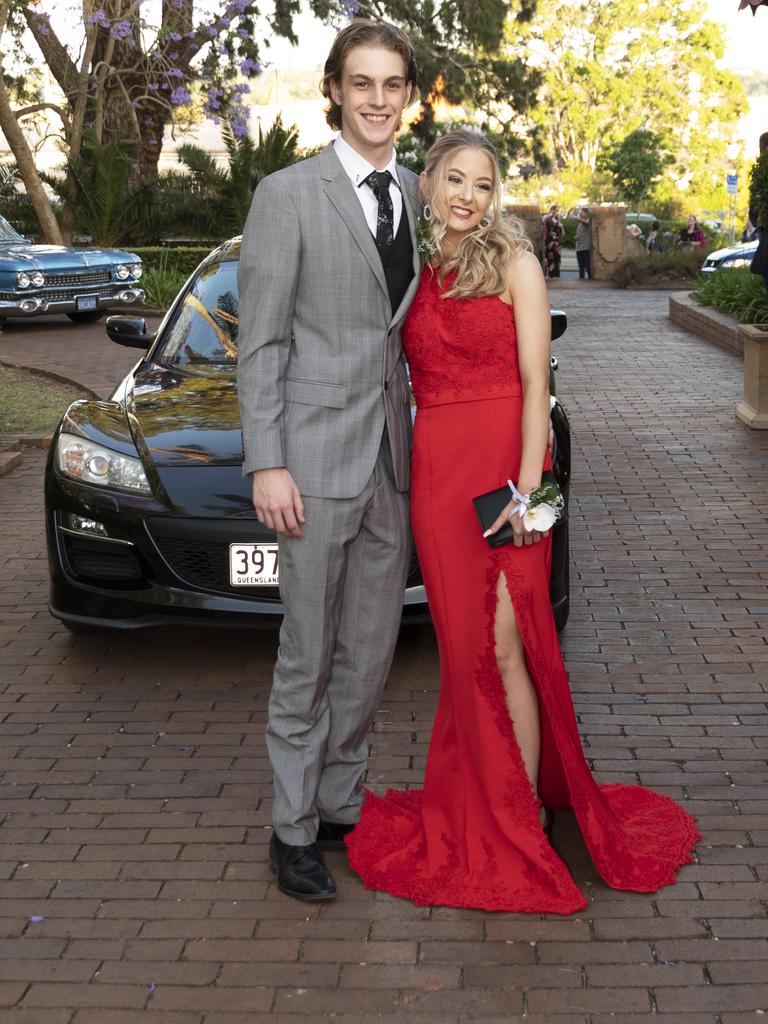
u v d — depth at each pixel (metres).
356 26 2.69
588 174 63.31
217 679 4.28
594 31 63.44
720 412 9.10
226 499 4.04
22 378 11.20
